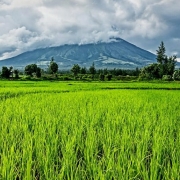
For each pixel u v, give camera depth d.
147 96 17.81
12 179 3.68
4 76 77.44
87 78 87.81
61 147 5.14
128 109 10.28
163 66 89.06
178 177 3.56
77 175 3.70
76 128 6.17
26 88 27.28
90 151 4.62
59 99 14.61
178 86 37.75
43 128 6.18
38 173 4.22
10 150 4.73
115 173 3.76
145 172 3.72
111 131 6.16
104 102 12.91
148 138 5.54
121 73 127.25
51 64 107.88
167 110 10.11
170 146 5.04
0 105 11.34
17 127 6.65
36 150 4.79
